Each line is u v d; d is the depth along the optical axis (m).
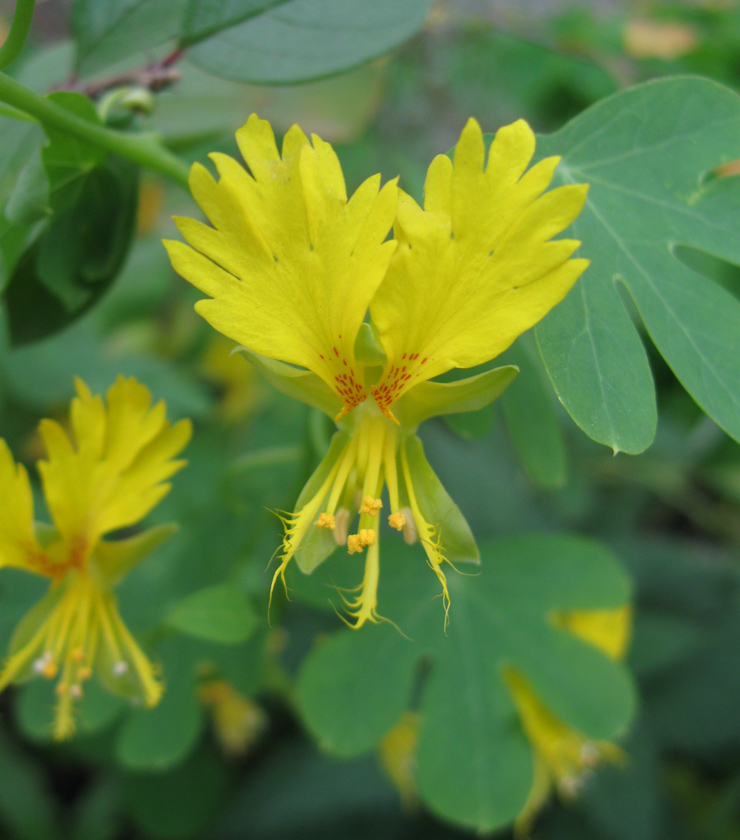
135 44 0.10
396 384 0.08
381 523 0.12
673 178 0.09
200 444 0.16
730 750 0.15
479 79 0.17
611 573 0.12
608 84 0.17
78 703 0.12
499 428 0.18
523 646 0.12
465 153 0.08
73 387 0.16
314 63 0.10
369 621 0.11
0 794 0.16
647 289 0.09
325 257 0.08
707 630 0.16
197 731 0.12
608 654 0.12
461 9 0.15
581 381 0.08
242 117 0.13
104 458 0.09
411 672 0.11
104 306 0.18
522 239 0.08
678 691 0.16
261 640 0.12
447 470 0.17
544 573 0.12
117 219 0.10
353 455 0.09
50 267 0.10
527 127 0.08
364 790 0.15
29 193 0.09
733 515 0.19
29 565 0.10
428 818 0.15
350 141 0.15
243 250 0.08
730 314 0.08
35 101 0.09
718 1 0.18
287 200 0.08
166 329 0.19
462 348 0.08
